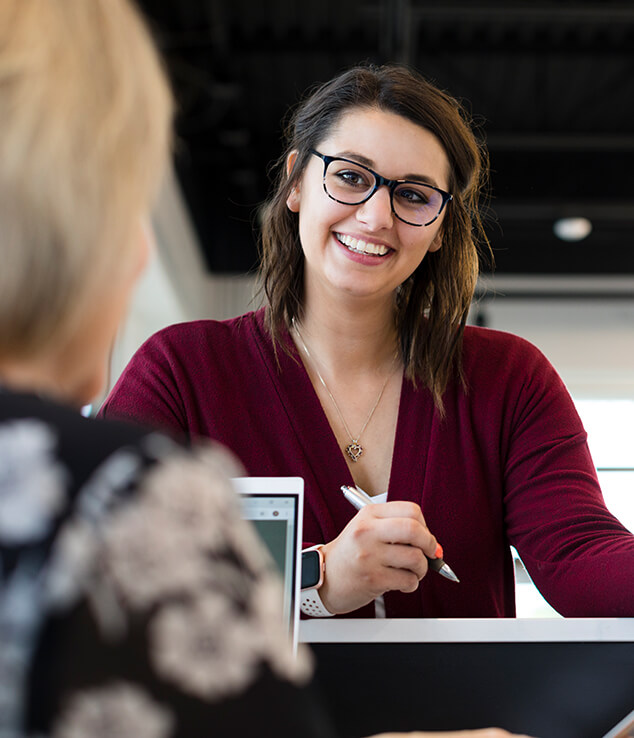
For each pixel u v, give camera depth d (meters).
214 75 5.73
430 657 0.92
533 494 1.31
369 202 1.27
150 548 0.40
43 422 0.42
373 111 1.30
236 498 0.45
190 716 0.39
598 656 0.93
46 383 0.47
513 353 1.44
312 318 1.40
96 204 0.45
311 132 1.35
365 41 5.70
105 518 0.39
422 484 1.33
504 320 8.26
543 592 1.21
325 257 1.31
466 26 5.70
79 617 0.37
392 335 1.42
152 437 0.44
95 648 0.37
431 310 1.40
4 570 0.38
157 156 0.50
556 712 0.90
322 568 1.03
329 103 1.35
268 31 5.65
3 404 0.43
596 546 1.17
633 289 8.20
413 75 1.36
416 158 1.29
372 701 0.91
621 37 5.82
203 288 7.68
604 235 8.07
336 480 1.31
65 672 0.36
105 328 0.49
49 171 0.44
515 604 1.35
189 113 5.75
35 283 0.44
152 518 0.40
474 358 1.41
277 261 1.41
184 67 5.20
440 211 1.31
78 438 0.42
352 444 1.37
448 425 1.36
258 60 5.98
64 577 0.38
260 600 0.42
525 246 8.12
